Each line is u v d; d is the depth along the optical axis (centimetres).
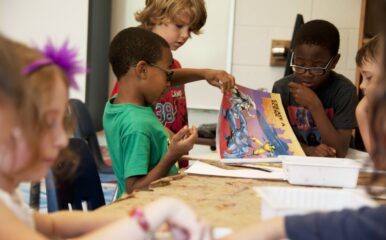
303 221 59
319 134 172
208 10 294
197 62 300
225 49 296
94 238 54
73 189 105
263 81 296
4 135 51
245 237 62
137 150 122
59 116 57
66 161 97
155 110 169
